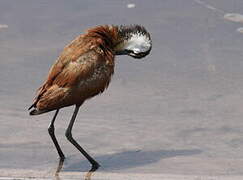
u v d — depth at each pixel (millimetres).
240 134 12992
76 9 19531
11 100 14508
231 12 19078
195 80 15555
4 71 15883
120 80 15633
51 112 14195
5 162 11641
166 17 18938
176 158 11969
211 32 18062
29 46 17344
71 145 12609
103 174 11078
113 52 12398
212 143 12664
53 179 10672
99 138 12898
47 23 18688
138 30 12672
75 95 11773
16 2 19859
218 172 11211
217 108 14164
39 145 12539
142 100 14625
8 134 12953
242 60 16500
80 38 12070
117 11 19375
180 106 14320
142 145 12570
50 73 11883
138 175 10969
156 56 16828
